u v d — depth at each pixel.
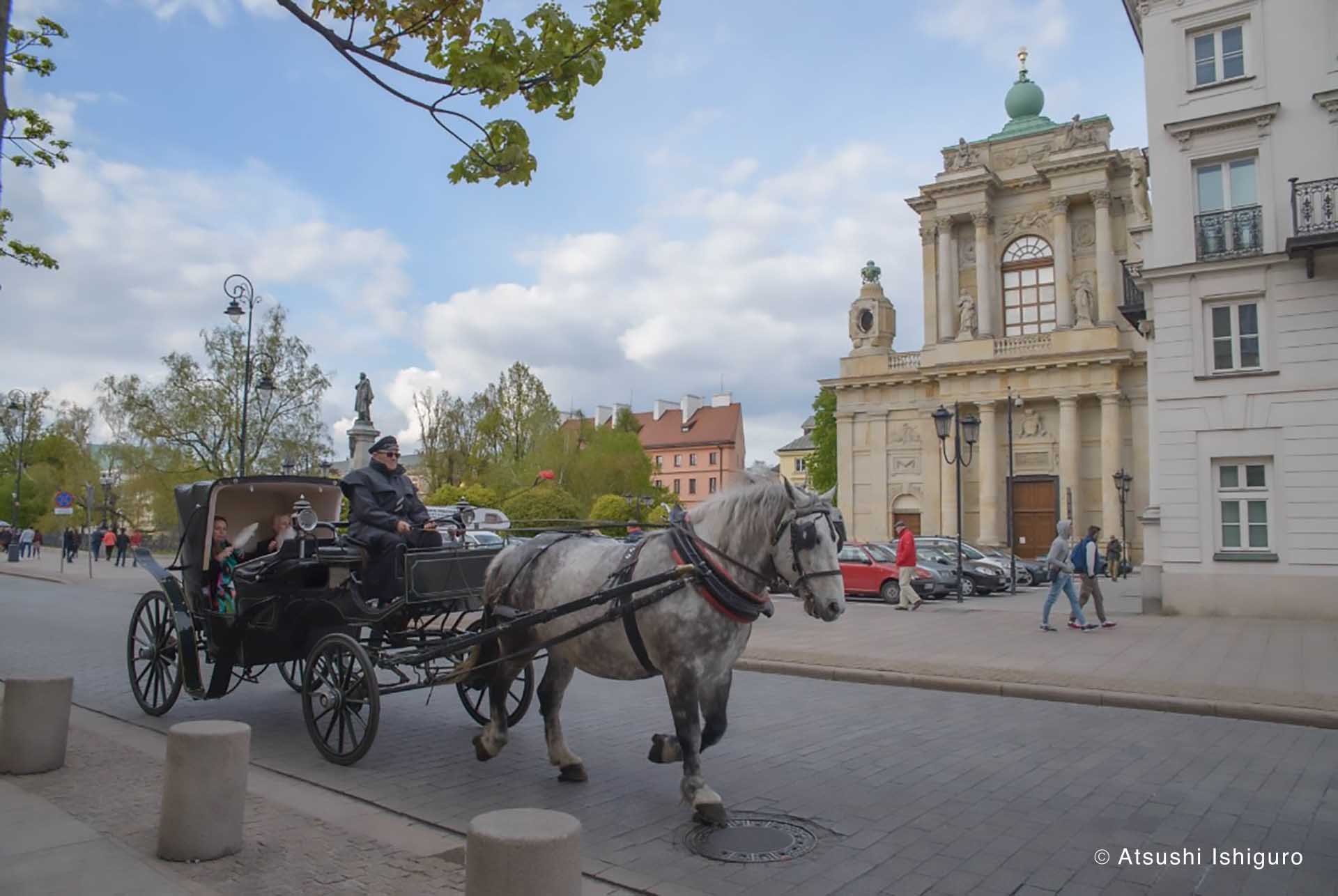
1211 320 20.77
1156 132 21.80
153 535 52.25
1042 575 35.31
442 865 5.14
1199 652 14.15
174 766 5.22
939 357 50.62
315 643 8.42
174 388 41.38
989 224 50.84
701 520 6.35
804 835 5.77
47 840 5.38
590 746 8.24
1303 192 19.67
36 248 13.25
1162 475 20.84
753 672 13.24
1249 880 5.05
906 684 11.91
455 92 6.21
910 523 51.97
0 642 15.62
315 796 6.62
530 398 69.75
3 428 68.06
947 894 4.86
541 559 7.27
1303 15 20.36
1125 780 7.11
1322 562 19.05
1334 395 19.19
